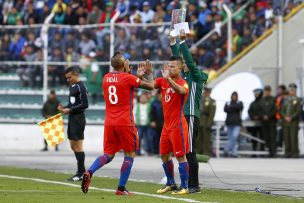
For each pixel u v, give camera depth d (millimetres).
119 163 58438
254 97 70250
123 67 35875
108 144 35625
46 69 76125
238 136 69438
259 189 38375
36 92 76688
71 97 43938
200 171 50844
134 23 75062
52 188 38438
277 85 74062
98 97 75188
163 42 71875
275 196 35719
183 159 35719
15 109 77688
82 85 44094
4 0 86312
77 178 43406
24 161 59719
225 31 73438
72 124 43875
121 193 35406
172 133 35500
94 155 68750
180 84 35188
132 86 35406
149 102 71062
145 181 43000
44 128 39531
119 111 35438
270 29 74688
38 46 76438
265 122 68938
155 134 70500
